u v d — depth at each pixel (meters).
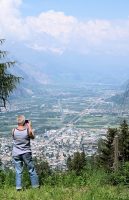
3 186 12.24
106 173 13.27
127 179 12.44
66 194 10.87
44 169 14.53
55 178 12.91
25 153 11.65
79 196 10.48
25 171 13.07
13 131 11.70
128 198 10.17
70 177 12.72
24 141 11.66
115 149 14.38
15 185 12.48
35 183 11.82
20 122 11.73
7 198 10.50
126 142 27.95
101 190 11.14
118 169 13.41
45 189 11.45
